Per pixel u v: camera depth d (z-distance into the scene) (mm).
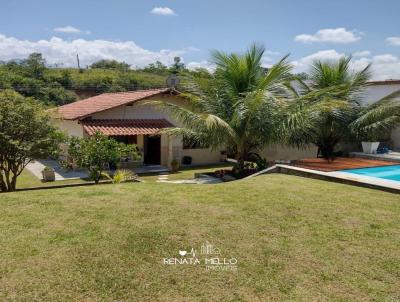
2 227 7438
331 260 6191
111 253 6320
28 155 15469
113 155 17500
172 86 26953
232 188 10977
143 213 8375
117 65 91188
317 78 24953
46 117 15984
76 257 6145
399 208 8953
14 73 55156
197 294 5160
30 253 6254
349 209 8836
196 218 8078
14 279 5430
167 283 5434
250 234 7234
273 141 18594
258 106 17625
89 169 17375
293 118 17609
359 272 5812
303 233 7316
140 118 25953
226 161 29203
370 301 5059
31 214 8273
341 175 12391
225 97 20094
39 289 5191
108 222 7770
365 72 23672
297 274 5738
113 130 23000
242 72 20000
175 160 25094
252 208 8836
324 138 24062
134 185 11805
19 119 14930
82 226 7520
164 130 20141
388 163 18969
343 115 23344
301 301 5023
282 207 8930
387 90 25078
